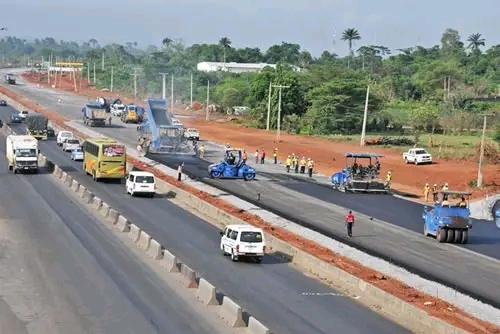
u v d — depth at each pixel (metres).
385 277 49.38
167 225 65.44
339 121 163.12
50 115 175.88
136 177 80.06
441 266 54.09
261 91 180.88
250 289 45.72
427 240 63.69
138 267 50.09
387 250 58.41
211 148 130.62
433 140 142.12
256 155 115.44
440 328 37.28
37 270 48.34
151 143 117.50
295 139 147.62
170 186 83.06
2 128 146.00
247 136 152.38
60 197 77.31
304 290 46.19
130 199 78.19
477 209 80.94
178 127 118.50
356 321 40.09
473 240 65.06
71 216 67.38
